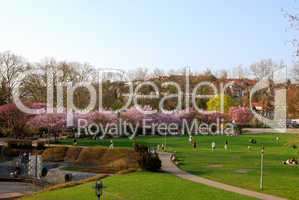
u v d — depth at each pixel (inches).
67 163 2554.1
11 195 1684.3
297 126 5221.5
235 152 2731.3
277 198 1293.1
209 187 1469.0
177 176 1740.9
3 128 3732.8
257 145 3233.3
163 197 1290.6
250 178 1676.9
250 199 1263.5
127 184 1514.5
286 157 2454.5
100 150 2564.0
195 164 2145.7
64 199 1304.1
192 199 1258.6
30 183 2043.6
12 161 2652.6
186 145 3221.0
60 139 3676.2
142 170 1919.3
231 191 1397.6
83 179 1897.1
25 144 3029.0
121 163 2357.3
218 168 1998.0
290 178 1680.6
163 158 2384.4
